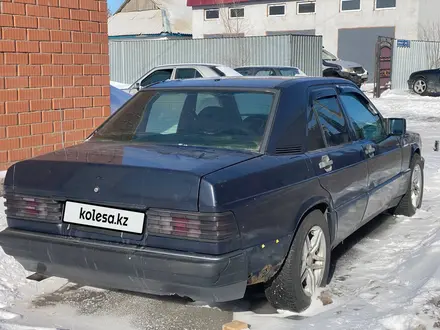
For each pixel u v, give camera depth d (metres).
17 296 4.34
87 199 3.66
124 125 4.69
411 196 6.75
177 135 4.38
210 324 3.94
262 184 3.67
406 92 24.88
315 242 4.26
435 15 31.52
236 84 4.62
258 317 4.03
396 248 5.69
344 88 5.34
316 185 4.23
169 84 4.93
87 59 7.55
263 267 3.68
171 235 3.42
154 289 3.57
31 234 3.82
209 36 37.50
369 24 32.38
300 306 4.05
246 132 4.17
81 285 4.57
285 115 4.27
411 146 6.62
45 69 7.02
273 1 35.12
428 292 4.23
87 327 3.87
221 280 3.37
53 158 3.92
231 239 3.39
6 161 6.66
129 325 3.92
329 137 4.71
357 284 4.73
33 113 6.92
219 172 3.48
